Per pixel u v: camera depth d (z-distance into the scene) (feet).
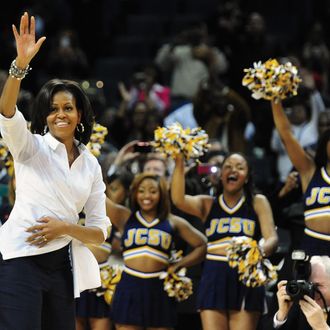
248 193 44.88
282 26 102.27
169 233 44.88
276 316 33.50
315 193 43.19
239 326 43.65
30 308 30.04
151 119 67.36
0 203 49.19
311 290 32.65
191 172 49.73
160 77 79.61
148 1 106.73
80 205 31.27
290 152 43.93
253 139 70.64
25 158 30.42
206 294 43.96
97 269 31.91
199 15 103.81
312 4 103.71
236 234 44.34
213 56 80.84
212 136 63.05
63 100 30.73
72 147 31.58
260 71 43.24
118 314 44.34
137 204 45.39
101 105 73.97
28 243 30.19
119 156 49.42
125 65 98.27
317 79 81.61
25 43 29.30
